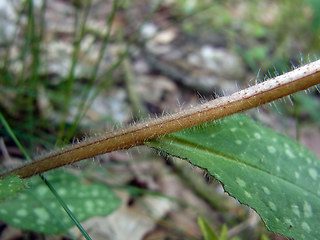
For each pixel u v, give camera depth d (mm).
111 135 102
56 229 141
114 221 176
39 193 155
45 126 204
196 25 357
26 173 110
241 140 113
